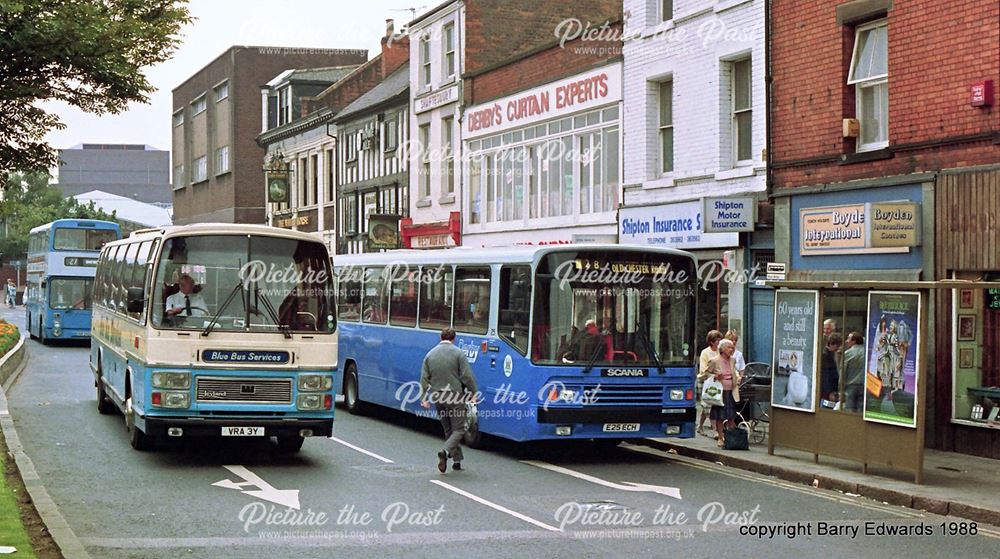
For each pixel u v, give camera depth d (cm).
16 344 3397
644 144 2533
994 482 1376
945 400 1662
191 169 8250
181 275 1448
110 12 1576
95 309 2256
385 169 4297
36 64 1487
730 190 2239
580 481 1419
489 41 3641
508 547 1012
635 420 1614
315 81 5816
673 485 1403
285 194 5534
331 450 1669
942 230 1677
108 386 1948
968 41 1644
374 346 2155
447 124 3753
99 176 16775
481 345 1730
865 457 1435
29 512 1101
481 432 1733
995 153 1605
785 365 1587
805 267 1961
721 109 2280
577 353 1592
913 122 1742
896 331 1395
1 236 10075
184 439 1734
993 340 1623
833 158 1902
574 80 2845
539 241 3042
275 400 1461
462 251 1852
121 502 1198
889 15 1786
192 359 1430
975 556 1003
